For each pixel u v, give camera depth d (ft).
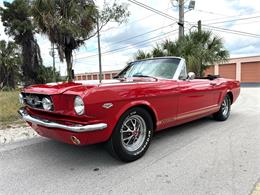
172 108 12.52
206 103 15.78
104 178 9.22
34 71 62.54
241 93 48.14
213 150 12.03
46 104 9.59
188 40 39.93
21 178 9.33
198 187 8.38
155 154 11.62
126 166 10.30
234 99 20.12
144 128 11.20
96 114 8.96
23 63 63.41
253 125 17.29
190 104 13.92
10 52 77.77
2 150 12.41
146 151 11.61
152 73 14.24
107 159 11.10
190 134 15.05
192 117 14.49
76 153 11.93
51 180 9.14
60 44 29.86
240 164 10.25
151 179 9.05
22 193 8.24
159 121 11.87
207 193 7.98
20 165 10.56
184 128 16.61
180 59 14.07
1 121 18.39
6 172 9.87
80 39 30.96
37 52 64.13
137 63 15.93
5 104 24.08
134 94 10.24
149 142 11.44
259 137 14.15
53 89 9.62
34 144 13.35
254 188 8.25
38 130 10.61
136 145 11.00
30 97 10.62
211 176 9.18
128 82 10.62
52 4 27.78
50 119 9.66
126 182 8.86
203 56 37.63
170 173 9.52
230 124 17.71
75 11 28.53
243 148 12.25
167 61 14.47
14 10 63.87
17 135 14.92
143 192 8.13
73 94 8.84
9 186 8.71
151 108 11.19
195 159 10.90
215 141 13.52
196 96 14.42
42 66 63.26
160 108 11.73
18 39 64.90
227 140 13.66
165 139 14.02
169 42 40.40
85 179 9.17
